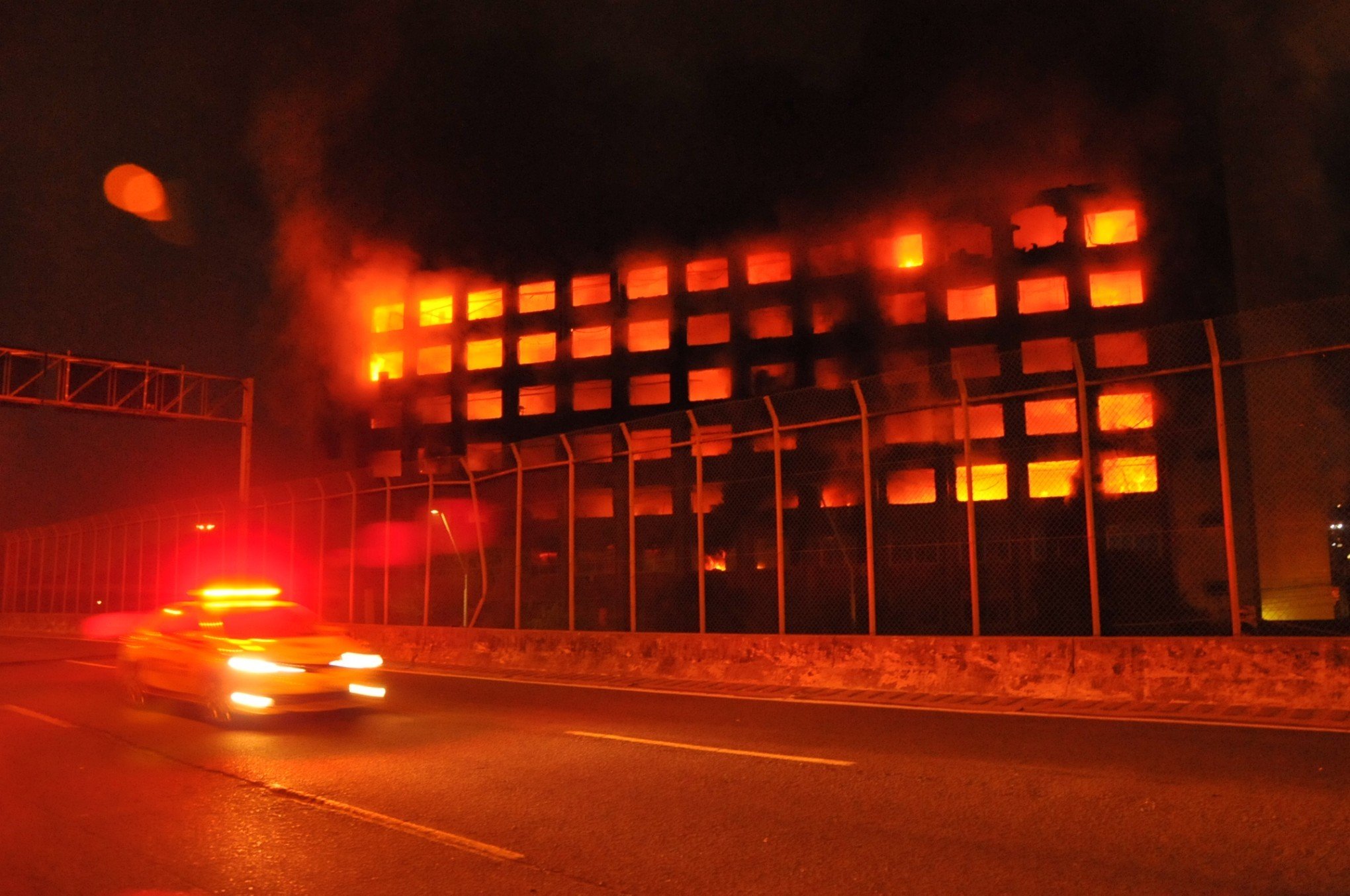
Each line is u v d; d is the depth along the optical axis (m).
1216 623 31.47
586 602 45.00
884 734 9.51
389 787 7.57
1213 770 7.31
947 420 40.69
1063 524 38.03
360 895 5.06
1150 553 34.62
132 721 11.27
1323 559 28.27
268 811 6.86
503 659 17.67
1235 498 31.47
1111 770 7.44
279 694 10.52
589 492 46.88
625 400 55.59
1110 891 4.79
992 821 6.13
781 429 14.99
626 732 10.02
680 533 43.47
